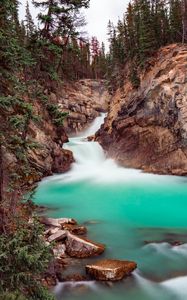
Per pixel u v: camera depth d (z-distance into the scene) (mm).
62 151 31328
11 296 7871
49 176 28031
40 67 22594
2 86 9109
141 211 20141
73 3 23328
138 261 12617
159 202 22203
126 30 50906
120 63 51781
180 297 10398
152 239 15070
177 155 29594
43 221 15352
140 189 25875
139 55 39469
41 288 8719
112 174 30984
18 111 9523
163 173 29953
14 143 9281
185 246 14172
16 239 8039
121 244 14359
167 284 11070
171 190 25453
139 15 44469
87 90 67688
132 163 33031
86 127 58125
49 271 10828
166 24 44312
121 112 38031
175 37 44156
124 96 40844
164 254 13344
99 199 22797
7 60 9023
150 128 32750
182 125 29281
